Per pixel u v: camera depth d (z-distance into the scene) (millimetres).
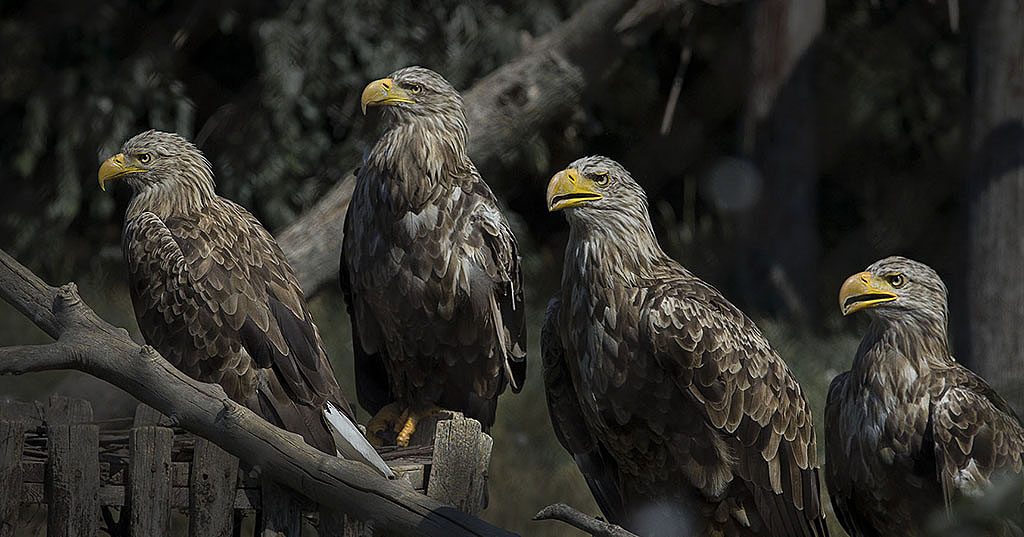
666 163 23312
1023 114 12891
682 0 16266
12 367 6816
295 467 6434
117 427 7684
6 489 6523
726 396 8930
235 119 20781
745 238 20750
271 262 9328
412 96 10008
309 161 20438
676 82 18781
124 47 21031
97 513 6562
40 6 21016
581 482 13805
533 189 22688
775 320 19797
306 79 19797
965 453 9344
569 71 16172
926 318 9750
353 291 10375
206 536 6609
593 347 9055
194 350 8938
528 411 15031
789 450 9234
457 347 10047
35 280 7102
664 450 9258
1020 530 6629
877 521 10102
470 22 19938
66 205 19969
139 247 9289
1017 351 12844
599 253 8953
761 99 20562
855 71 23688
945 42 23750
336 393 8844
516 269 10164
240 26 21250
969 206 13203
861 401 9859
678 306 8844
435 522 6199
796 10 20375
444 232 9898
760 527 9367
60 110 20828
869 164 24859
